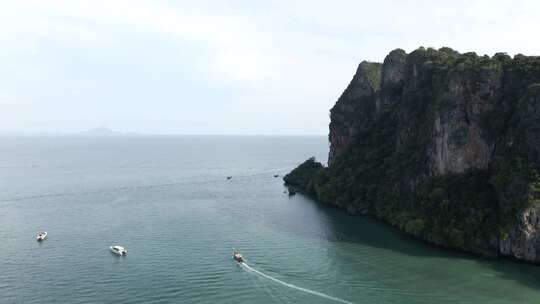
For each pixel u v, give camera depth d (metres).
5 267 107.00
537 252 109.31
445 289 96.44
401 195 153.75
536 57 139.62
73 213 164.62
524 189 115.56
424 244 126.88
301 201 193.00
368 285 98.19
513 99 134.75
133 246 123.00
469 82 139.25
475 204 125.94
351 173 189.38
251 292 94.06
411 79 181.38
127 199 194.88
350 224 149.88
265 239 131.12
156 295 92.12
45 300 89.56
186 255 116.06
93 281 98.81
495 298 92.44
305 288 96.44
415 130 163.38
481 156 135.62
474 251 117.69
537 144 120.12
